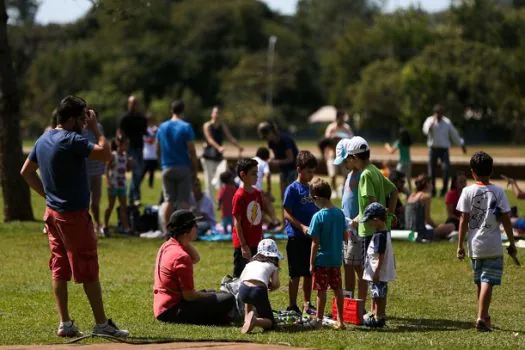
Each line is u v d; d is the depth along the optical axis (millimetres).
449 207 32906
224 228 34250
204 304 19703
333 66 170625
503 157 86062
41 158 17031
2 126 36250
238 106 168375
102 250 30719
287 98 181875
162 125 32188
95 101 157750
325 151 49469
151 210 34750
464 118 129250
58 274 17422
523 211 39500
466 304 23203
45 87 161125
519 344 17672
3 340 17281
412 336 18422
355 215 20797
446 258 28938
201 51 182125
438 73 126312
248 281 19016
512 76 108438
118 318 20438
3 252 30312
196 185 34844
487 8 133625
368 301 22984
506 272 26750
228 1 189625
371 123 143875
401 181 33188
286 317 19797
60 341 17141
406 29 156875
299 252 20781
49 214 17141
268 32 188625
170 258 19875
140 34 177875
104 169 34000
